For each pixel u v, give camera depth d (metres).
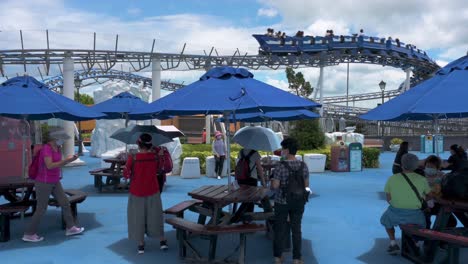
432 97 5.74
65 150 19.52
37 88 7.66
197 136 40.12
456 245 5.48
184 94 6.42
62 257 6.36
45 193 7.18
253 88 6.40
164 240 6.71
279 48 30.95
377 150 19.92
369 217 9.18
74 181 15.10
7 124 12.02
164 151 9.38
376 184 14.36
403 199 6.26
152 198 6.57
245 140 7.51
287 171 5.83
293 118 12.48
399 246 6.91
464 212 6.84
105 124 24.06
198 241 7.32
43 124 19.41
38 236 7.30
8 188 8.09
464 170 6.57
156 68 22.47
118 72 34.41
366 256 6.46
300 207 5.86
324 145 21.02
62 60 21.42
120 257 6.36
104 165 16.98
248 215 7.20
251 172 7.55
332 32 32.66
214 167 15.90
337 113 41.06
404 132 39.62
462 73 6.22
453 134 37.22
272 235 7.38
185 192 12.51
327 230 8.04
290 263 6.12
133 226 6.52
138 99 15.04
